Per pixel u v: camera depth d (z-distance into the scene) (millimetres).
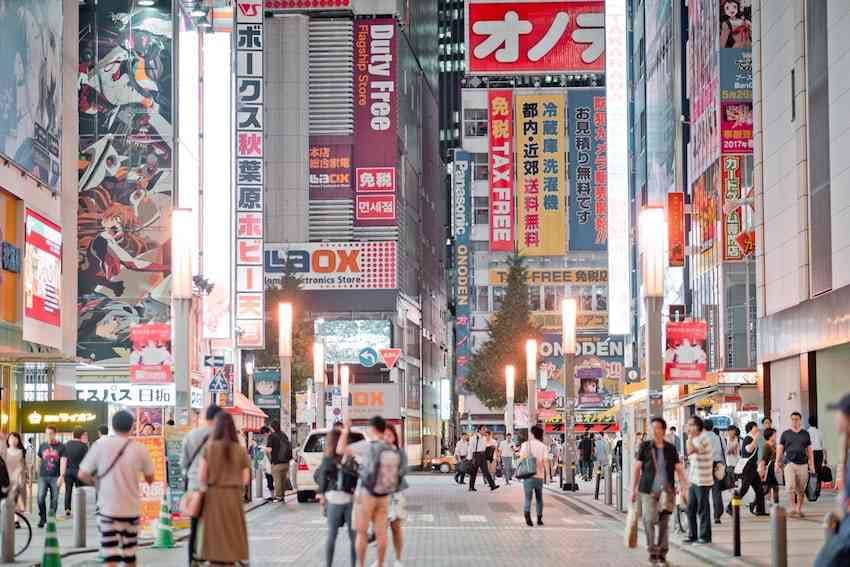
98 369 78312
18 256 56500
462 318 168750
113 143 79688
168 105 79750
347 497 26688
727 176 82875
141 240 79312
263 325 91375
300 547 33688
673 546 33281
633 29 126938
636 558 30672
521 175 162000
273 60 139375
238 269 91312
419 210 165375
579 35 161875
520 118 161500
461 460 81062
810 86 61156
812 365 62906
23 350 56000
